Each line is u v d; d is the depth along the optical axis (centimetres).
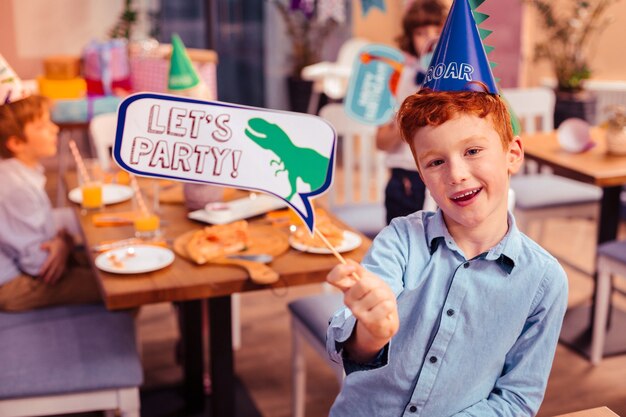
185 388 270
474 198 106
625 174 281
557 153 314
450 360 117
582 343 316
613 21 530
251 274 193
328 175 112
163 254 207
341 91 600
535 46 553
